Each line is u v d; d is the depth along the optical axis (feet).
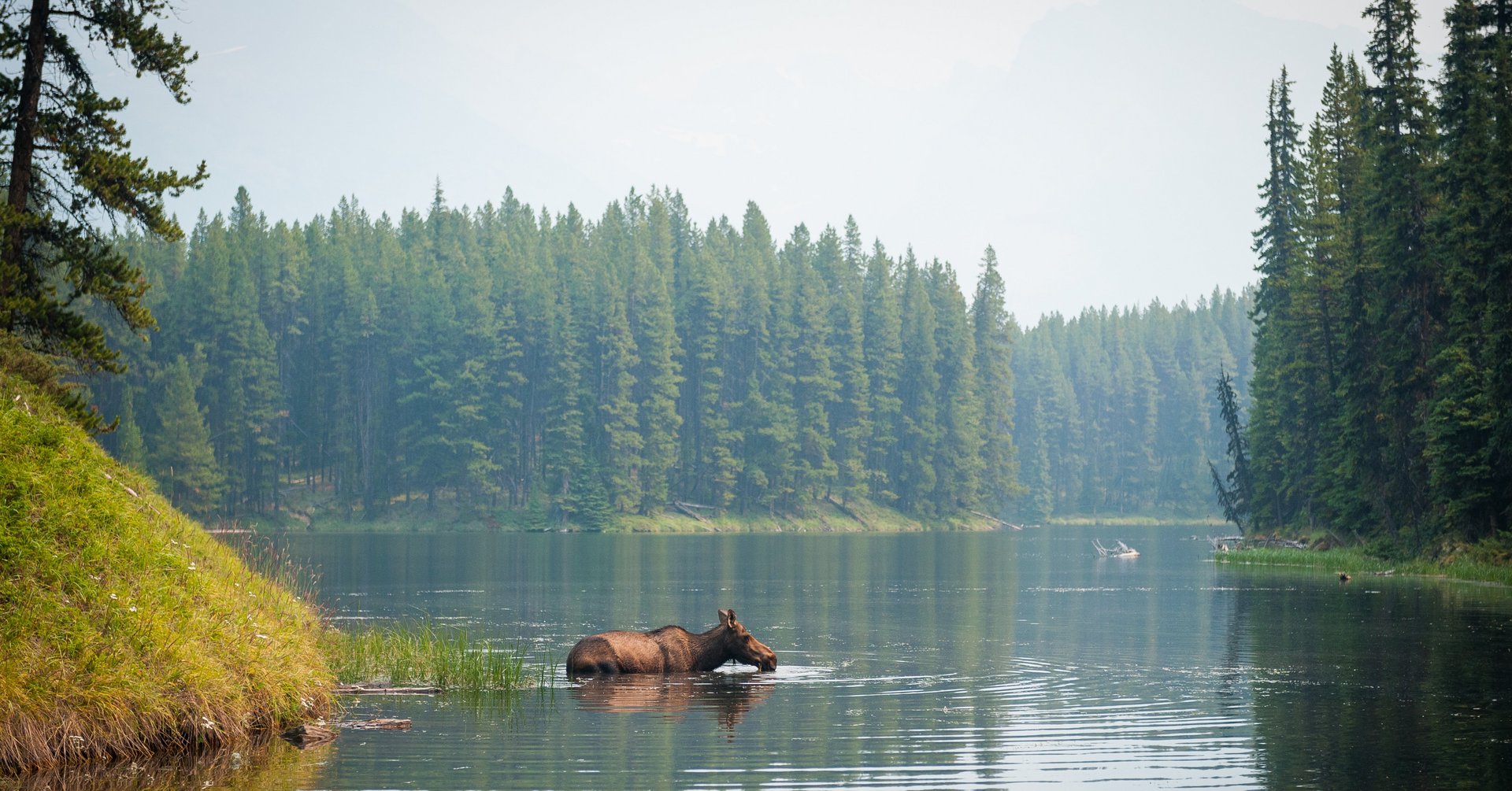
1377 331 542.16
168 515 199.00
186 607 157.58
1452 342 514.27
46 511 157.89
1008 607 333.62
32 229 239.91
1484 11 502.38
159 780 120.98
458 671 186.70
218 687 143.23
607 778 121.39
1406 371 527.40
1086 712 160.15
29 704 128.16
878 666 209.05
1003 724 150.71
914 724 150.82
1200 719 153.69
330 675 172.76
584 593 384.88
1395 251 525.34
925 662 214.07
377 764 127.75
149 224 246.27
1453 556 464.65
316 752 134.00
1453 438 463.83
